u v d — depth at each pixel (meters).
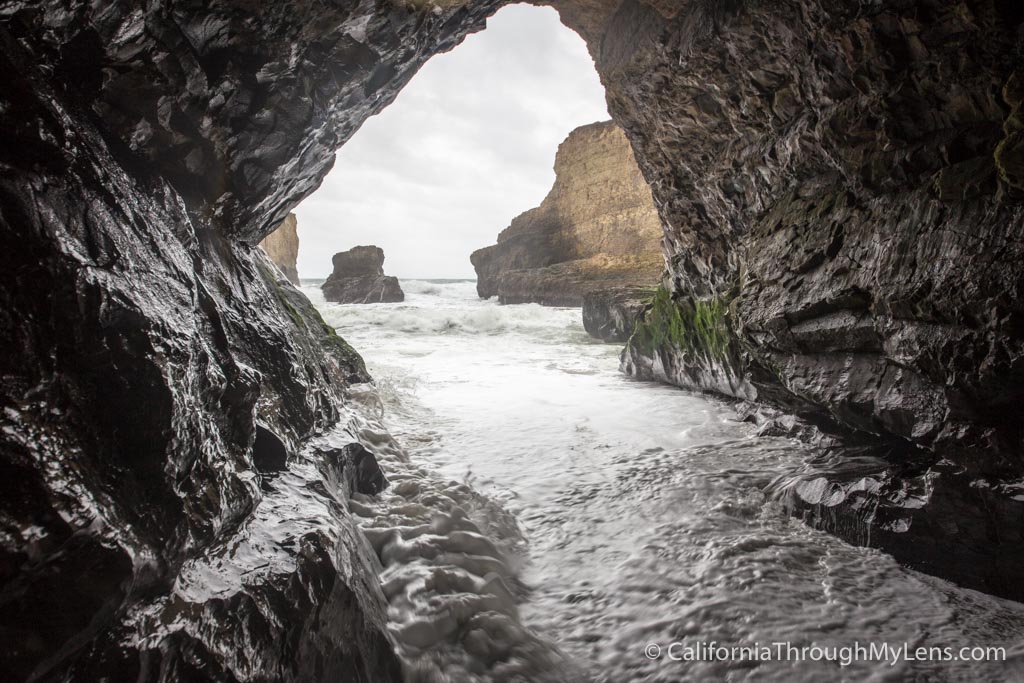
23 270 1.21
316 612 1.74
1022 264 2.41
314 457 2.76
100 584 1.18
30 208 1.28
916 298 2.96
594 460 4.40
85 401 1.30
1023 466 2.51
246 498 1.90
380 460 3.89
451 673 2.07
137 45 1.70
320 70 2.41
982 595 2.56
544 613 2.51
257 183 2.56
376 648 1.99
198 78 1.94
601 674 2.13
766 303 4.43
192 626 1.40
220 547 1.68
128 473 1.38
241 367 2.15
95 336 1.33
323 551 1.91
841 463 3.69
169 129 1.97
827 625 2.34
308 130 2.55
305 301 6.28
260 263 4.35
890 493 2.96
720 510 3.40
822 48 3.79
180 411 1.54
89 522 1.18
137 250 1.66
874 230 3.49
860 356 3.70
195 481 1.66
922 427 3.05
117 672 1.21
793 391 4.35
